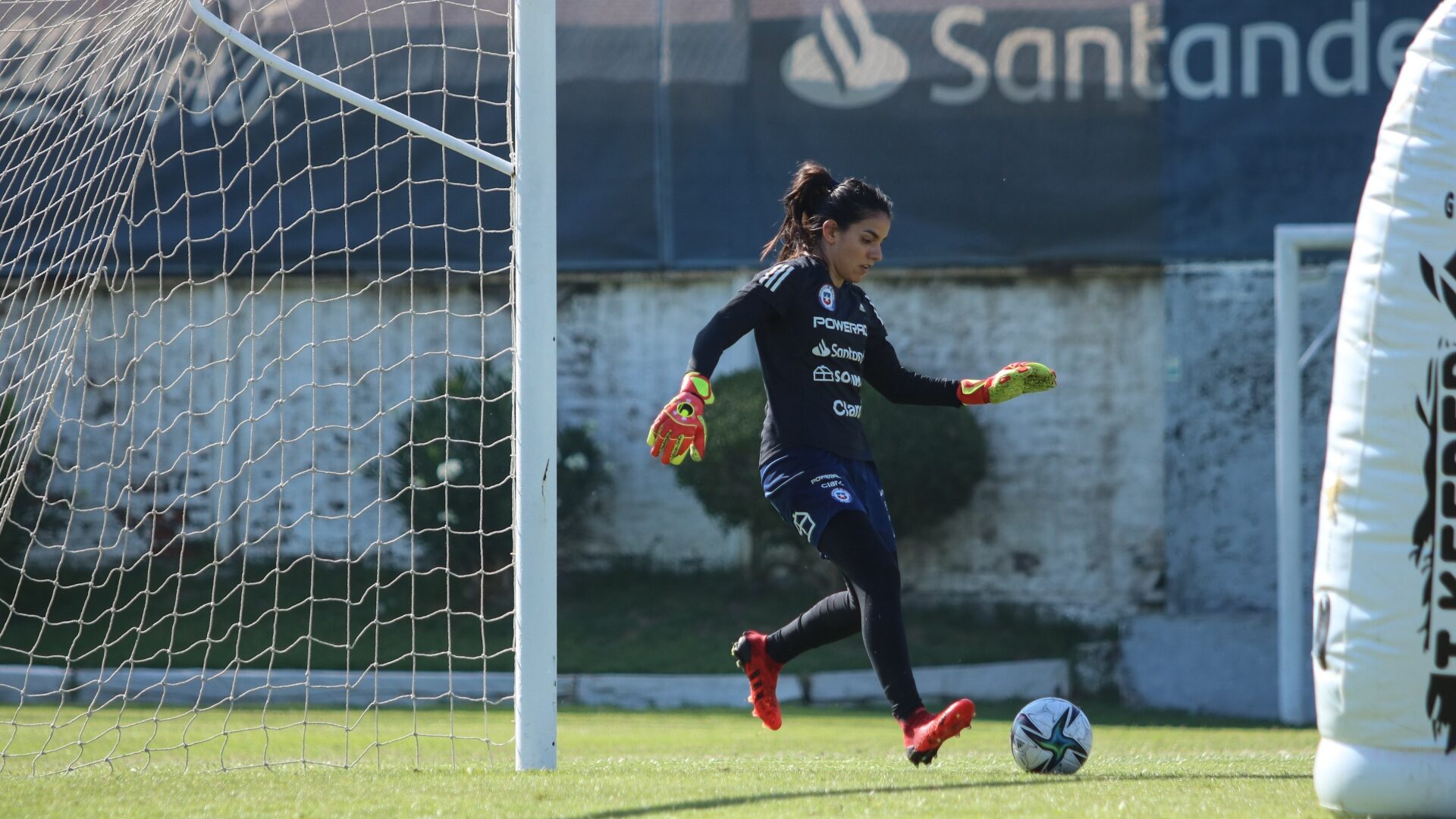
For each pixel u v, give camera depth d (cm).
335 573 4306
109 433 4300
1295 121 4322
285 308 4419
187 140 4241
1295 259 3400
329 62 4256
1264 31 4334
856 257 1440
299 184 4300
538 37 1622
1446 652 999
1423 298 1024
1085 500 4556
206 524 4391
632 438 4691
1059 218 4428
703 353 1340
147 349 3638
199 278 4331
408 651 3862
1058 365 4575
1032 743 1408
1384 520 1023
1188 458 4512
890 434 4156
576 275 4706
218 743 2570
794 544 4241
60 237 2886
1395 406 1026
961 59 4462
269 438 4441
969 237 4450
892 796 1153
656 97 4519
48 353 3466
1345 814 1032
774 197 4478
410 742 2664
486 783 1315
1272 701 3894
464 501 4172
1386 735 1013
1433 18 1072
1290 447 3384
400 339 4416
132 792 1271
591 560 4672
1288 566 3366
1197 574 4500
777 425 1413
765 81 4494
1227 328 4497
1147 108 4394
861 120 4475
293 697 3500
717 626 4262
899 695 1313
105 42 2895
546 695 1566
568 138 4547
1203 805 1090
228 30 1652
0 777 1534
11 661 3578
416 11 4275
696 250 4500
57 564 4084
